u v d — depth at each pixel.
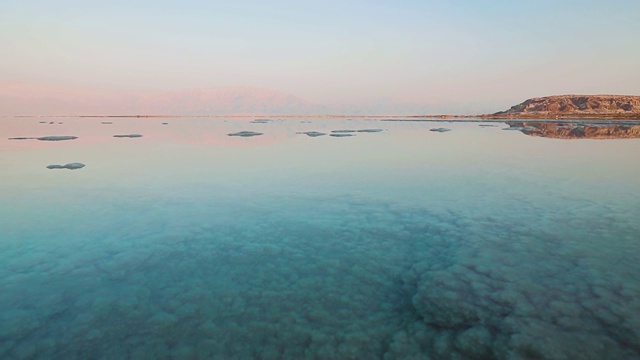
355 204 10.59
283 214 9.79
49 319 5.29
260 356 4.51
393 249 7.40
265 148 25.55
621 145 24.09
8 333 4.97
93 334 4.96
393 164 17.70
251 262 7.00
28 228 8.91
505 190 11.77
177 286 6.18
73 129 51.84
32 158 20.59
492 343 4.56
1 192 12.47
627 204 9.73
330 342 4.73
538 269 6.23
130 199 11.49
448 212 9.56
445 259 6.82
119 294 5.95
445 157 19.91
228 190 12.56
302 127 59.06
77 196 11.92
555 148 22.94
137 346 4.71
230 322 5.18
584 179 13.16
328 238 8.08
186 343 4.76
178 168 17.05
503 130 42.81
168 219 9.52
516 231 8.00
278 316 5.31
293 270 6.66
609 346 4.37
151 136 38.22
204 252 7.47
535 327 4.77
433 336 4.78
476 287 5.79
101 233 8.56
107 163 18.69
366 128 53.84
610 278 5.83
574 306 5.15
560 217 8.82
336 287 6.05
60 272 6.68
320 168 16.78
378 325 5.07
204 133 43.56
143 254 7.40
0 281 6.36
